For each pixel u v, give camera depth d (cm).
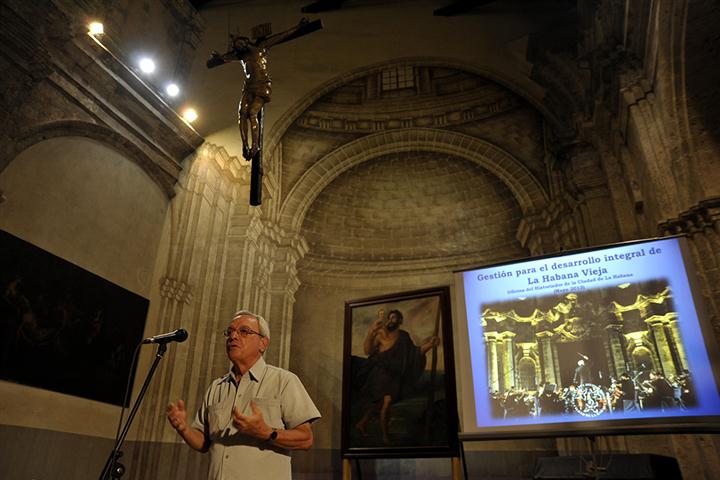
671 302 668
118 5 1083
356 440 845
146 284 1052
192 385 1106
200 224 1213
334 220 1752
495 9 1374
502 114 1564
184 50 1315
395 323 902
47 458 779
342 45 1478
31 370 774
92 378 880
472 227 1725
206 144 1279
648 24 838
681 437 791
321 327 1658
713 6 752
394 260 1758
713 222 726
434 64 1477
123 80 1034
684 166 783
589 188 1177
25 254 792
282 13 1454
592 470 573
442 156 1698
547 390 695
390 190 1772
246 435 322
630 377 656
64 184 885
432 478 1412
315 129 1616
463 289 809
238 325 366
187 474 1034
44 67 822
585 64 1048
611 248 731
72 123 907
